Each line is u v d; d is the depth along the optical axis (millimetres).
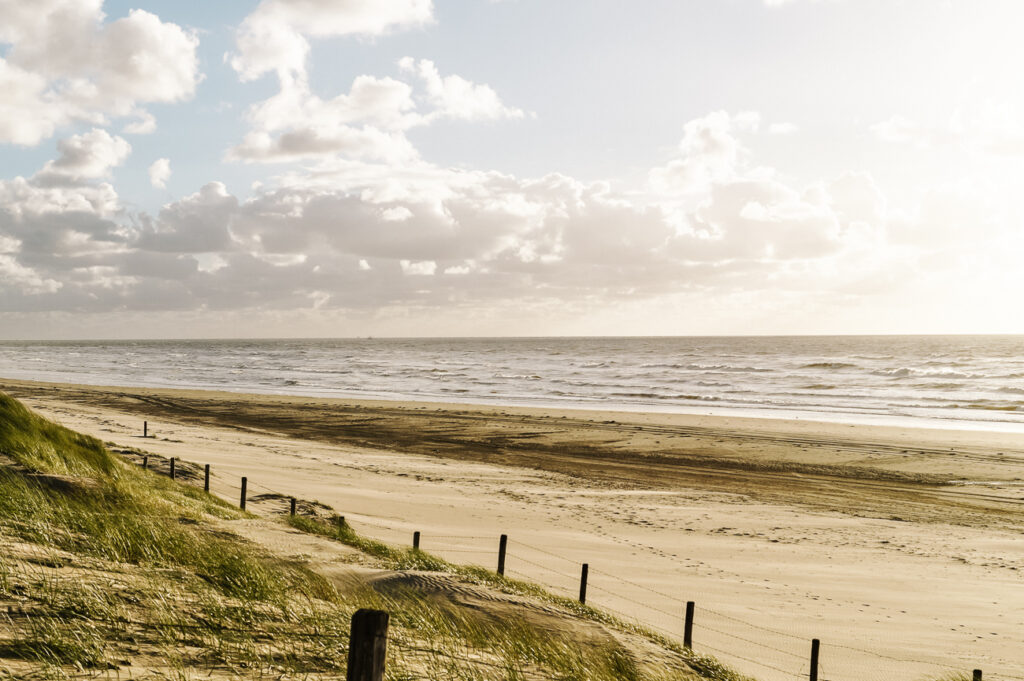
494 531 20984
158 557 8711
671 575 17250
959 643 13523
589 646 8820
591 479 31344
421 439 42688
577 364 128875
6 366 140875
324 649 5934
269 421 50781
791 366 110312
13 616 5207
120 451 24141
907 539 21984
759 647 12773
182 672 4734
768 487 30203
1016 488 30016
